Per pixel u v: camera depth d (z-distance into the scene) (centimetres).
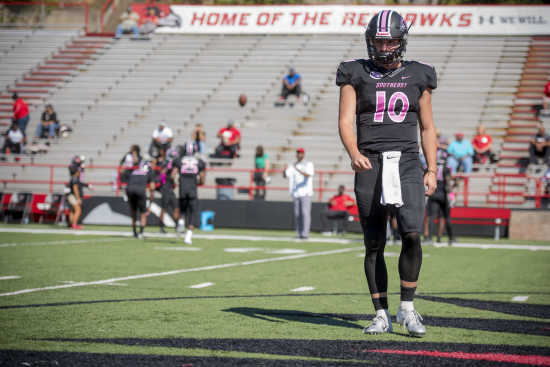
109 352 716
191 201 2422
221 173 3934
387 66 842
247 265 1736
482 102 4412
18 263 1686
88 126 4656
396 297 1194
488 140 3781
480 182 3712
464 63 4869
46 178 4322
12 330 838
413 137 838
